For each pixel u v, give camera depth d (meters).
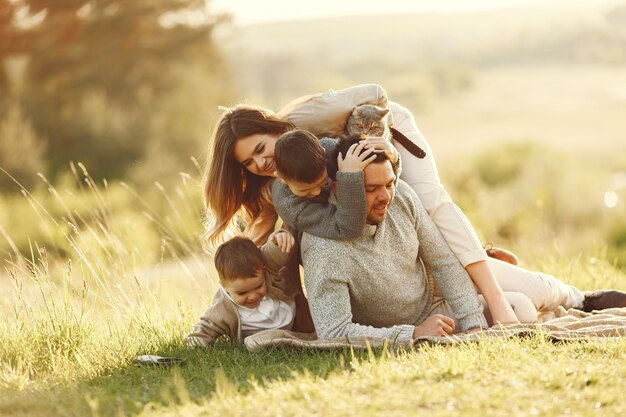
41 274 4.89
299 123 4.09
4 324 4.37
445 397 2.79
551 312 4.30
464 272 3.98
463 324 3.92
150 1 27.34
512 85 117.06
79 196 14.13
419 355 3.38
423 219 3.94
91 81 25.91
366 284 3.75
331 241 3.67
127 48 27.11
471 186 14.85
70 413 3.02
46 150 20.56
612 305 4.38
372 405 2.74
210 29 29.17
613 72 123.25
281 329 4.00
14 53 25.06
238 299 3.94
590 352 3.41
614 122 64.50
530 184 15.38
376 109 3.93
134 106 25.50
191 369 3.59
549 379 2.95
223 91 28.98
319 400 2.85
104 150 21.09
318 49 145.62
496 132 60.50
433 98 106.56
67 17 26.06
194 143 23.25
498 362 3.20
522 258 7.09
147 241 9.00
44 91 24.47
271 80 107.56
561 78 119.44
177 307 4.96
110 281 5.62
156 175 19.69
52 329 4.25
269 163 3.95
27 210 13.26
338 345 3.58
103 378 3.57
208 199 4.12
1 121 20.08
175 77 27.19
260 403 2.86
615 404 2.74
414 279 3.92
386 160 3.57
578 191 14.52
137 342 4.21
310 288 3.73
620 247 10.80
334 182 3.60
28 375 3.80
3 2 25.02
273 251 3.91
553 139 50.34
